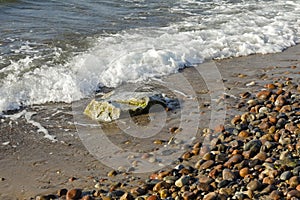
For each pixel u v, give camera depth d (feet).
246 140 20.39
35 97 25.73
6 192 16.98
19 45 33.94
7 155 19.77
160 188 16.71
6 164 19.03
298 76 29.73
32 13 44.19
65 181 17.72
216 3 53.31
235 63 32.76
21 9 45.52
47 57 31.53
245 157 18.81
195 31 39.81
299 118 22.54
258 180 16.81
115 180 17.63
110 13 45.60
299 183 16.28
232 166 18.02
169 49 34.01
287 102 24.85
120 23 41.83
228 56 34.35
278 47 36.68
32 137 21.48
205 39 37.60
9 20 41.16
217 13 47.85
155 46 34.76
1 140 21.08
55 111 24.40
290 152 18.84
